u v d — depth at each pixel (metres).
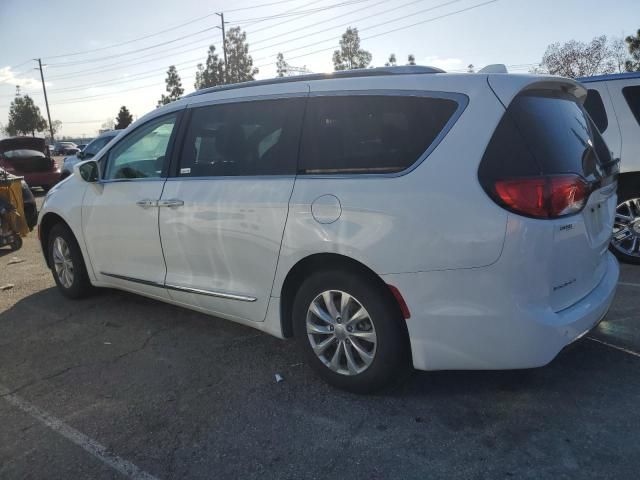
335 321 3.14
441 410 2.98
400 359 2.99
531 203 2.60
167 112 4.15
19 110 78.62
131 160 4.34
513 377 3.29
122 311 4.87
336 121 3.14
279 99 3.44
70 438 2.88
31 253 7.67
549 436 2.69
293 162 3.26
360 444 2.71
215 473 2.55
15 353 4.02
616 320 4.09
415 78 2.98
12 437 2.92
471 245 2.63
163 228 3.94
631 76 5.57
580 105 3.46
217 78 53.31
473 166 2.66
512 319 2.63
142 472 2.58
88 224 4.66
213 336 4.21
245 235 3.41
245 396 3.25
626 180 5.59
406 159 2.85
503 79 2.80
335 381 3.22
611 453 2.54
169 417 3.05
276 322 3.41
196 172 3.81
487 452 2.60
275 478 2.50
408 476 2.46
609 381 3.20
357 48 51.91
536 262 2.60
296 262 3.19
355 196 2.93
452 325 2.74
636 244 5.59
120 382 3.50
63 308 5.01
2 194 7.82
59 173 16.33
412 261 2.76
